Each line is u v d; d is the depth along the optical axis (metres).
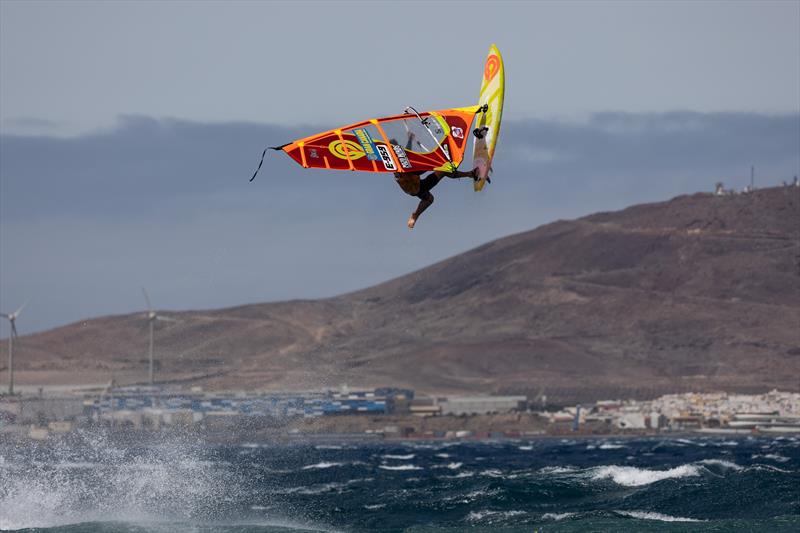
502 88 84.38
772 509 172.75
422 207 87.12
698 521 160.75
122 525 155.62
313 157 76.12
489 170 84.56
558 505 184.38
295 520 175.25
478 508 184.00
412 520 175.00
